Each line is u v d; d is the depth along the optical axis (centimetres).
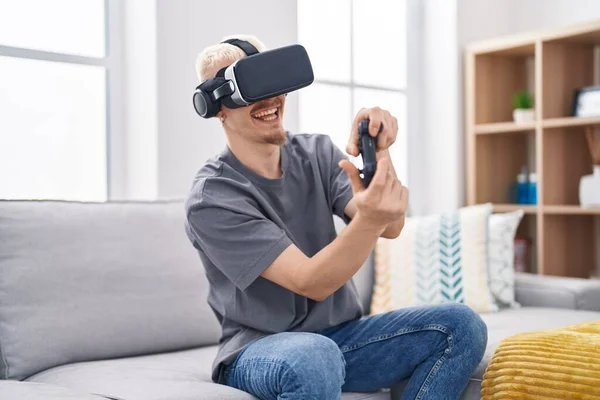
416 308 191
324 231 192
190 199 179
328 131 341
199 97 179
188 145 269
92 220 215
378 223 155
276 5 295
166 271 222
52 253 204
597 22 319
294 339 169
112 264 212
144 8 263
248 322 183
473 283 277
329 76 342
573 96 345
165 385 173
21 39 253
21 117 253
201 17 272
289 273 166
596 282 286
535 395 181
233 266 172
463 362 183
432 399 181
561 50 347
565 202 351
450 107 366
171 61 264
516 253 357
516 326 244
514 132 372
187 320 223
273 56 170
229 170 182
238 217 173
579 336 196
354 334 193
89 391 172
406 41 371
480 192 367
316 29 337
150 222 225
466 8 369
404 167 372
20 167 254
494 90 370
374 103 358
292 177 191
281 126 182
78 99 265
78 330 203
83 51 265
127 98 270
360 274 280
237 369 176
